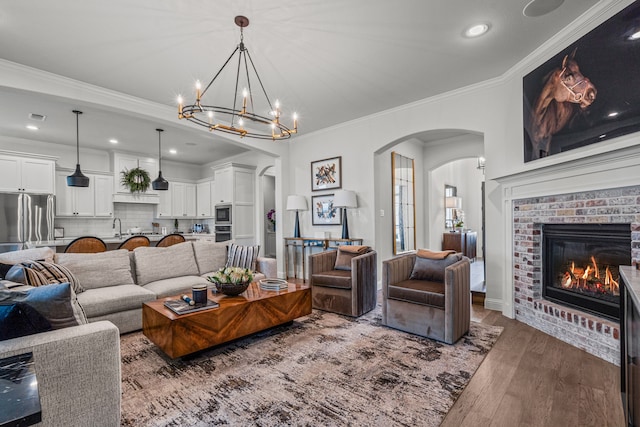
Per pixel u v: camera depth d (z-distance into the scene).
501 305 3.72
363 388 2.08
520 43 2.91
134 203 7.34
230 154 7.43
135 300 3.08
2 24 2.52
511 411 1.83
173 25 2.58
